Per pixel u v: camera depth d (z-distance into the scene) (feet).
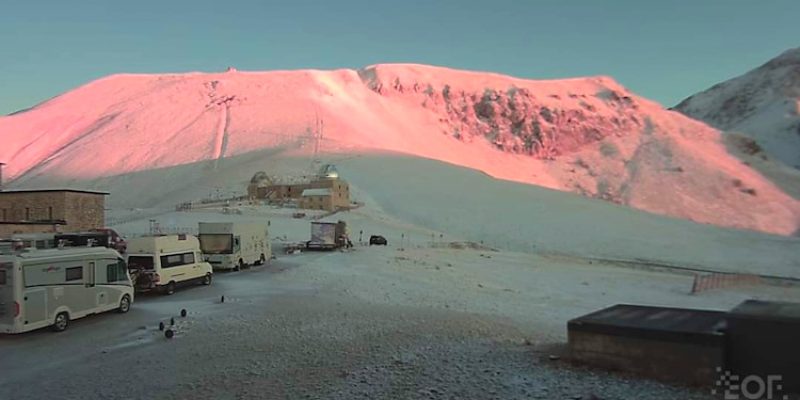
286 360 45.85
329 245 166.40
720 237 315.17
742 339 33.83
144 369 44.32
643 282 143.23
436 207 353.10
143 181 487.61
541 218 344.28
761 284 153.69
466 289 102.47
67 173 532.32
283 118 647.15
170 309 71.05
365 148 519.19
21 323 54.24
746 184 612.29
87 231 131.34
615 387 34.14
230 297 81.46
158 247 83.30
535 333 55.52
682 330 35.06
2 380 42.09
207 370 43.55
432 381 38.19
